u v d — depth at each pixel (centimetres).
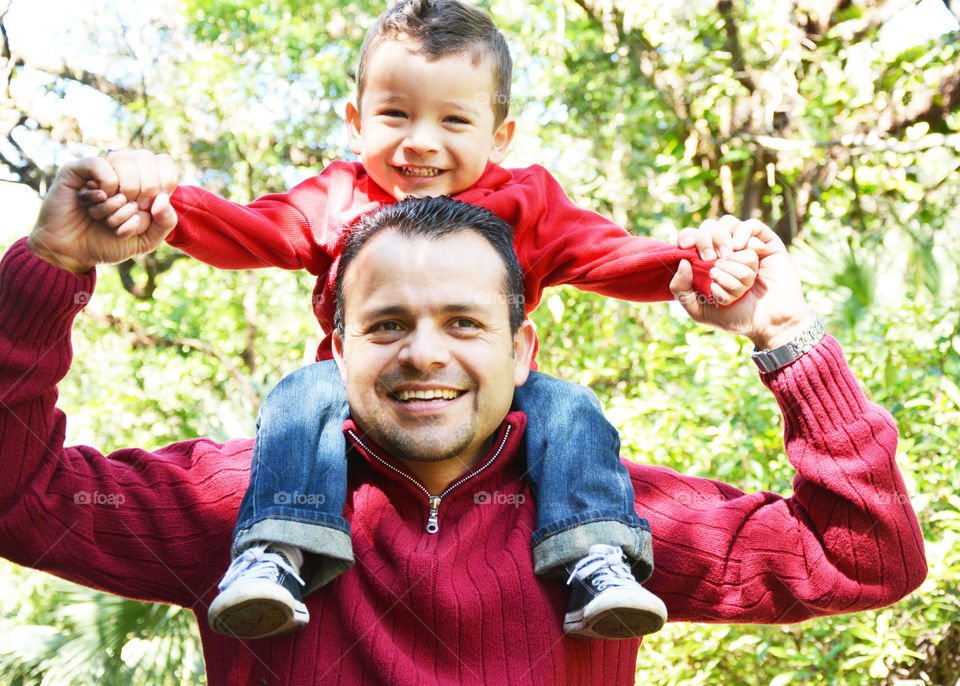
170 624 411
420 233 193
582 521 197
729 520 209
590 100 751
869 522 200
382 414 190
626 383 668
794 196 711
